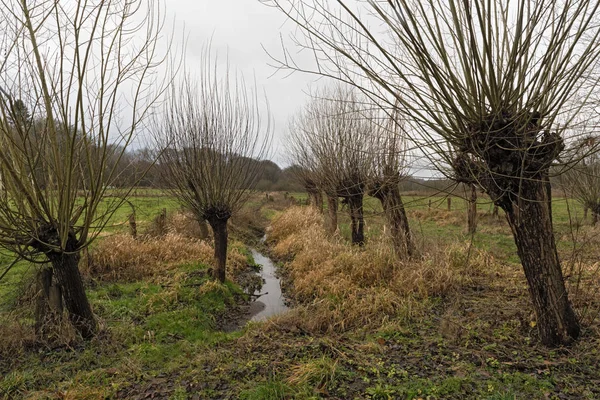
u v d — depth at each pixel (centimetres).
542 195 434
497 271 871
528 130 408
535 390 382
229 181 921
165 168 920
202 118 884
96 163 537
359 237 1156
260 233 1906
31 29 423
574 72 358
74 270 576
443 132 425
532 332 507
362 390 412
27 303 675
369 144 1000
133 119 540
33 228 510
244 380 449
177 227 1424
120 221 1511
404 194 1155
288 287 1006
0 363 530
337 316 692
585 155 364
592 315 519
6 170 477
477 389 393
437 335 561
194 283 913
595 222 1357
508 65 376
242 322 796
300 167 1989
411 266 838
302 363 474
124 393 444
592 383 388
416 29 350
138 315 732
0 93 439
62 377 496
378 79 397
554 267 452
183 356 570
